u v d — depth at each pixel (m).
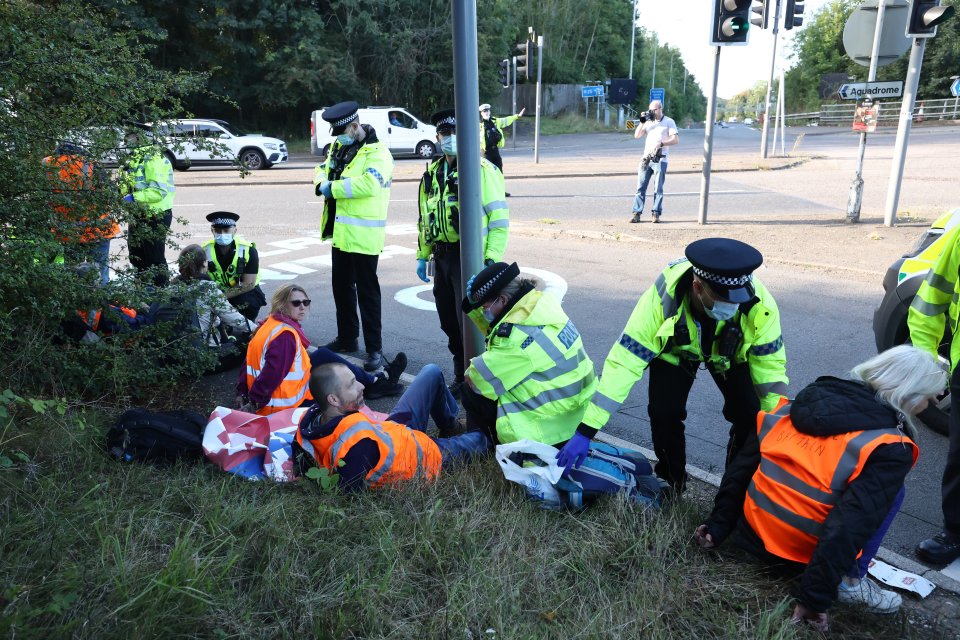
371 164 5.46
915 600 2.99
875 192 14.51
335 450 3.33
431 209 4.93
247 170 4.91
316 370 3.43
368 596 2.65
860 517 2.52
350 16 34.16
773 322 3.10
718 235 10.73
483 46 41.69
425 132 27.38
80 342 4.52
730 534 3.13
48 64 4.06
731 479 3.10
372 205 5.48
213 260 6.10
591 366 3.68
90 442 3.67
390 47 35.47
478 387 3.58
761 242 10.10
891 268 4.88
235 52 33.50
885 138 29.91
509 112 52.19
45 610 2.29
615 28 68.62
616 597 2.78
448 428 4.41
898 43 10.33
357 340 6.30
